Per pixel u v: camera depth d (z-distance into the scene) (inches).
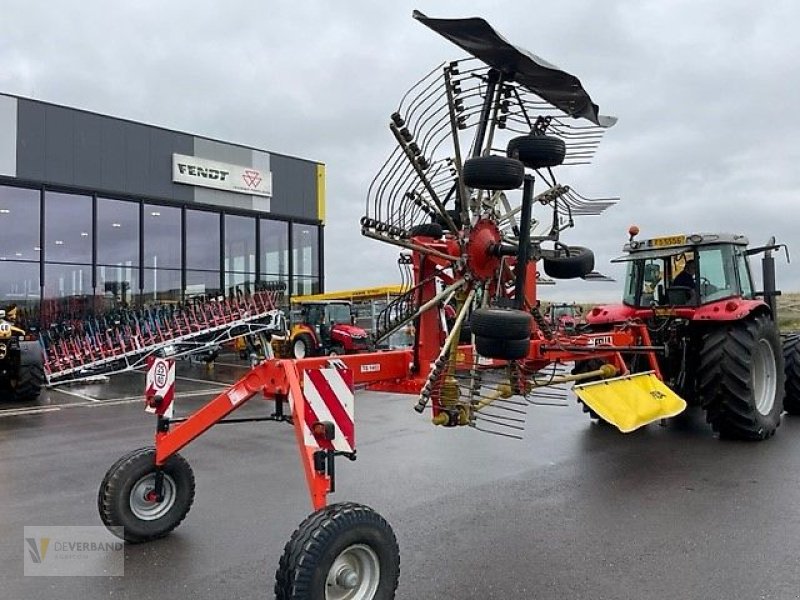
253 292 733.9
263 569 141.5
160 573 139.9
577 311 629.6
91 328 559.5
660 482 204.8
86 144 653.9
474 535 159.6
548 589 129.5
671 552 147.2
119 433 304.5
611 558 144.5
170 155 715.4
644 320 295.9
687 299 283.7
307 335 676.1
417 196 165.6
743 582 130.8
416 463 234.2
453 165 167.5
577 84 160.1
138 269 697.0
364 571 117.8
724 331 263.0
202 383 503.2
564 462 234.1
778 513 172.1
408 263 177.5
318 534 110.2
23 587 133.7
